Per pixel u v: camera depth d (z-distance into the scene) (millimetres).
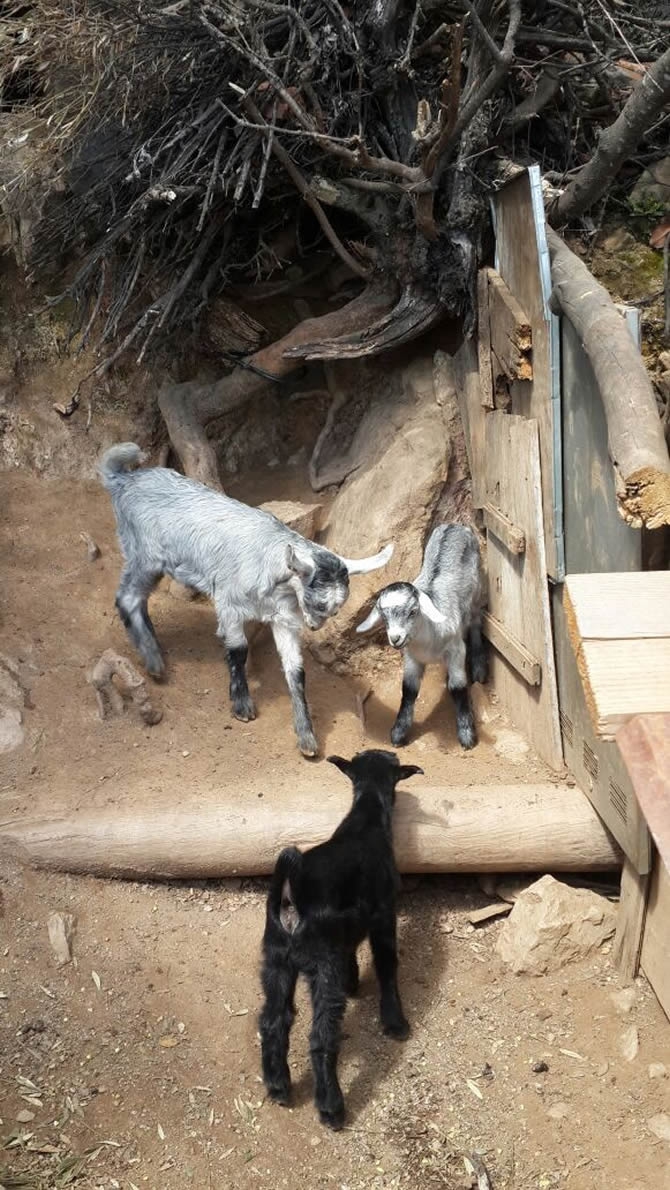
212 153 2617
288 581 2336
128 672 2365
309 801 2180
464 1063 1905
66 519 2938
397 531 2689
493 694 2672
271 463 3129
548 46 2701
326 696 2590
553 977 2053
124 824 2135
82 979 2012
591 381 1988
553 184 2729
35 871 2133
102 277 2840
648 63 2742
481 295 2535
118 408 3082
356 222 3074
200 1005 1992
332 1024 1765
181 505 2480
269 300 3129
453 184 2574
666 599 1205
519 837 2139
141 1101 1824
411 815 2150
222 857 2137
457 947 2141
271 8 2340
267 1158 1752
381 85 2607
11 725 2344
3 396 3051
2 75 2740
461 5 2600
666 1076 1854
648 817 1017
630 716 1102
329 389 3100
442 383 2801
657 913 1940
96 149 2680
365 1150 1767
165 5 2416
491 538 2613
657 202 2824
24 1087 1833
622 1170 1719
